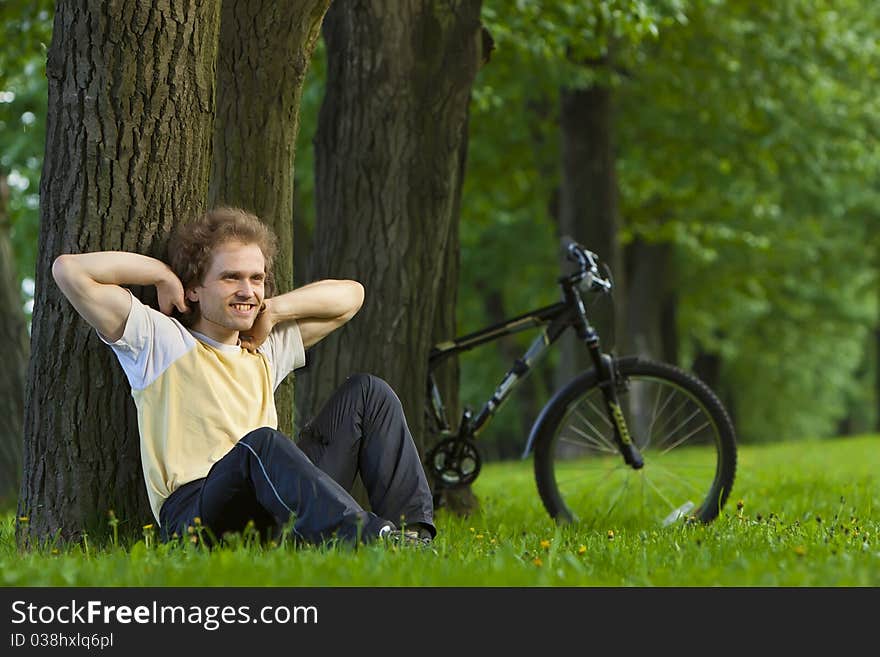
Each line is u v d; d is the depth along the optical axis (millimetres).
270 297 8109
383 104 11133
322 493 6684
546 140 30469
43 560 6516
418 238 11188
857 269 43219
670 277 39656
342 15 11234
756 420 61438
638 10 17672
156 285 7539
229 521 7074
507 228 36656
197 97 7941
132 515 7898
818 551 7020
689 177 31766
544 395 49188
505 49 22906
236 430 7496
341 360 11117
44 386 7887
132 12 7656
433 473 10766
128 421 7898
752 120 29719
